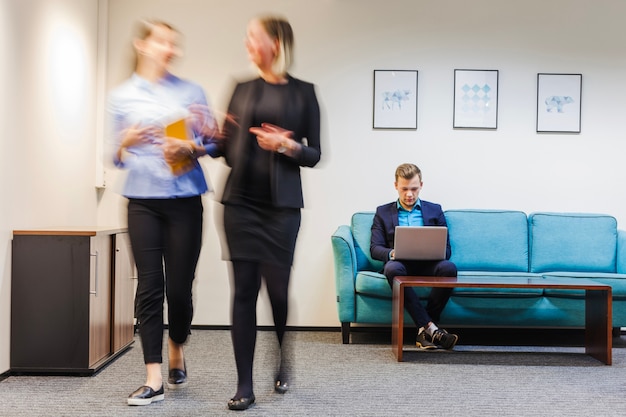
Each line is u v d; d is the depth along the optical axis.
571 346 3.68
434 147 4.33
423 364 3.15
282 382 2.57
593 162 4.32
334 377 2.86
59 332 2.87
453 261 4.09
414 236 3.53
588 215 4.20
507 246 4.12
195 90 2.49
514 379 2.85
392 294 3.56
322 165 4.32
